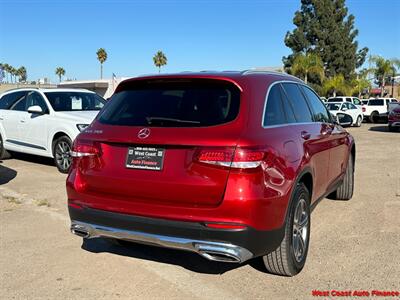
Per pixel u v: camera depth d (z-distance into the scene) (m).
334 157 5.54
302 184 4.11
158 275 4.10
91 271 4.20
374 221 5.72
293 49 54.59
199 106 3.60
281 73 4.71
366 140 17.22
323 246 4.79
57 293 3.75
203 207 3.30
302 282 3.90
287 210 3.64
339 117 6.24
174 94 3.81
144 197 3.54
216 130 3.37
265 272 4.13
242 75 3.84
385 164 10.59
